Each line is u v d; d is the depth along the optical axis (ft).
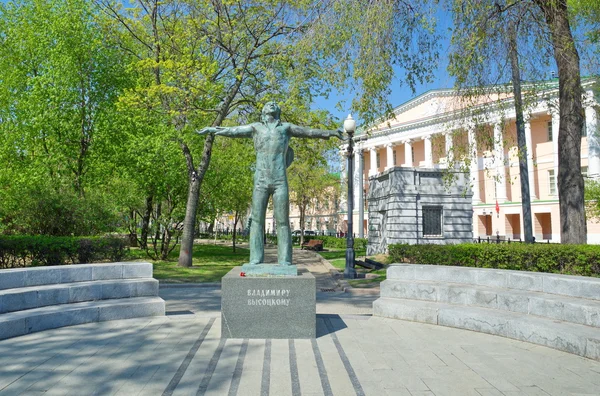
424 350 20.43
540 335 21.29
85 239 50.06
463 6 37.09
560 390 15.60
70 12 71.61
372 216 90.22
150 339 22.02
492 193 153.69
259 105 62.13
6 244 44.73
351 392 15.30
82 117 73.26
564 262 38.91
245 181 87.66
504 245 44.45
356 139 56.70
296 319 22.40
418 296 27.96
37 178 65.46
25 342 21.42
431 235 76.95
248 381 16.28
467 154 49.90
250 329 22.36
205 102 62.18
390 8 35.73
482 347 20.93
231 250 108.47
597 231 115.03
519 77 43.01
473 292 25.88
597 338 18.90
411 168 77.15
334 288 46.50
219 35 62.69
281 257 24.48
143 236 85.10
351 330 24.17
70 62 69.00
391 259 57.77
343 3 37.04
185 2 63.00
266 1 60.34
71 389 15.55
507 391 15.48
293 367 17.88
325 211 210.18
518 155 46.42
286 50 56.54
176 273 56.75
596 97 49.11
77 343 21.26
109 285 27.73
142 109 61.36
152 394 15.08
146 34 66.23
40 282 26.32
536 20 37.40
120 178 74.23
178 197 76.02
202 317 27.20
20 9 76.07
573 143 42.06
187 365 18.07
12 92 75.41
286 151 25.75
